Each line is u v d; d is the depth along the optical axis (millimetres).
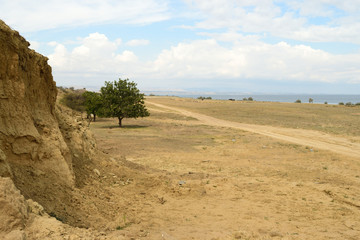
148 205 11258
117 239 6766
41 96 11148
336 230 9930
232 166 21484
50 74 11742
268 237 8695
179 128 48000
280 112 79125
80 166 12375
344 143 34031
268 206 12430
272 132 44094
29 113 9773
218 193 14148
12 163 8469
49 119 10977
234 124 56438
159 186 14031
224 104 106812
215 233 8750
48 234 5840
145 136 37094
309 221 10805
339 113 75312
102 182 12367
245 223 10203
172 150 27844
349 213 11836
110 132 40281
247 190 14883
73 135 13555
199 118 67875
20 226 5602
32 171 8703
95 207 9242
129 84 48688
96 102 51281
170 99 131750
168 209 11164
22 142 8922
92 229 7363
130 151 26312
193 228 9180
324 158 25297
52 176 9211
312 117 68188
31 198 7500
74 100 58000
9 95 8883
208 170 19922
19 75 9195
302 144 32844
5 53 8703
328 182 17234
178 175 17594
